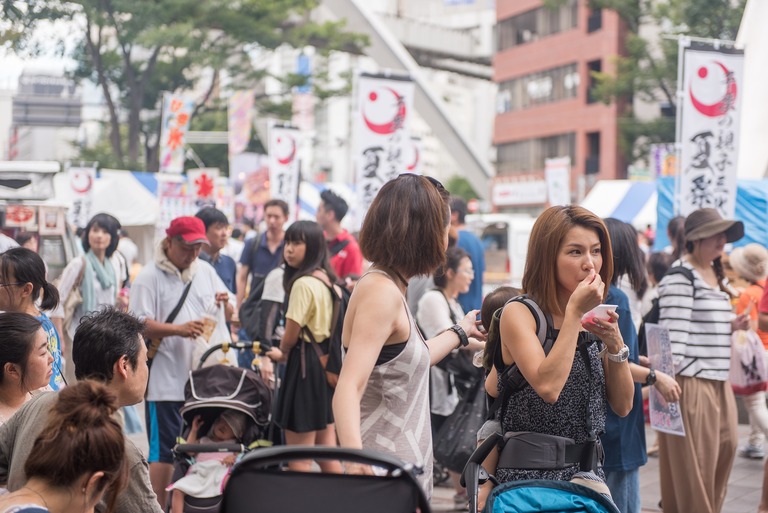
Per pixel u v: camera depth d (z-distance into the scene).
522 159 68.31
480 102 169.62
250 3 43.16
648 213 32.78
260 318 9.42
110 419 3.55
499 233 42.81
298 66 49.88
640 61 50.19
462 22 115.19
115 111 46.06
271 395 7.57
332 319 8.29
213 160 51.53
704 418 7.75
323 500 3.43
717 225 7.76
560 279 4.77
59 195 28.66
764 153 18.11
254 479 3.46
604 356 4.87
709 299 7.88
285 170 22.97
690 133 13.12
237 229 22.83
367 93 15.61
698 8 41.97
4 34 26.33
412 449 4.33
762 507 8.26
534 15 66.62
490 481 4.92
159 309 8.10
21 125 48.69
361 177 15.64
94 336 4.94
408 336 4.36
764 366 10.38
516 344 4.67
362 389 4.15
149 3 40.69
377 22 50.06
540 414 4.75
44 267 6.60
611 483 6.57
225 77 47.91
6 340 4.92
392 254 4.34
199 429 7.31
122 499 4.37
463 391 8.75
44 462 3.45
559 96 64.19
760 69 18.08
